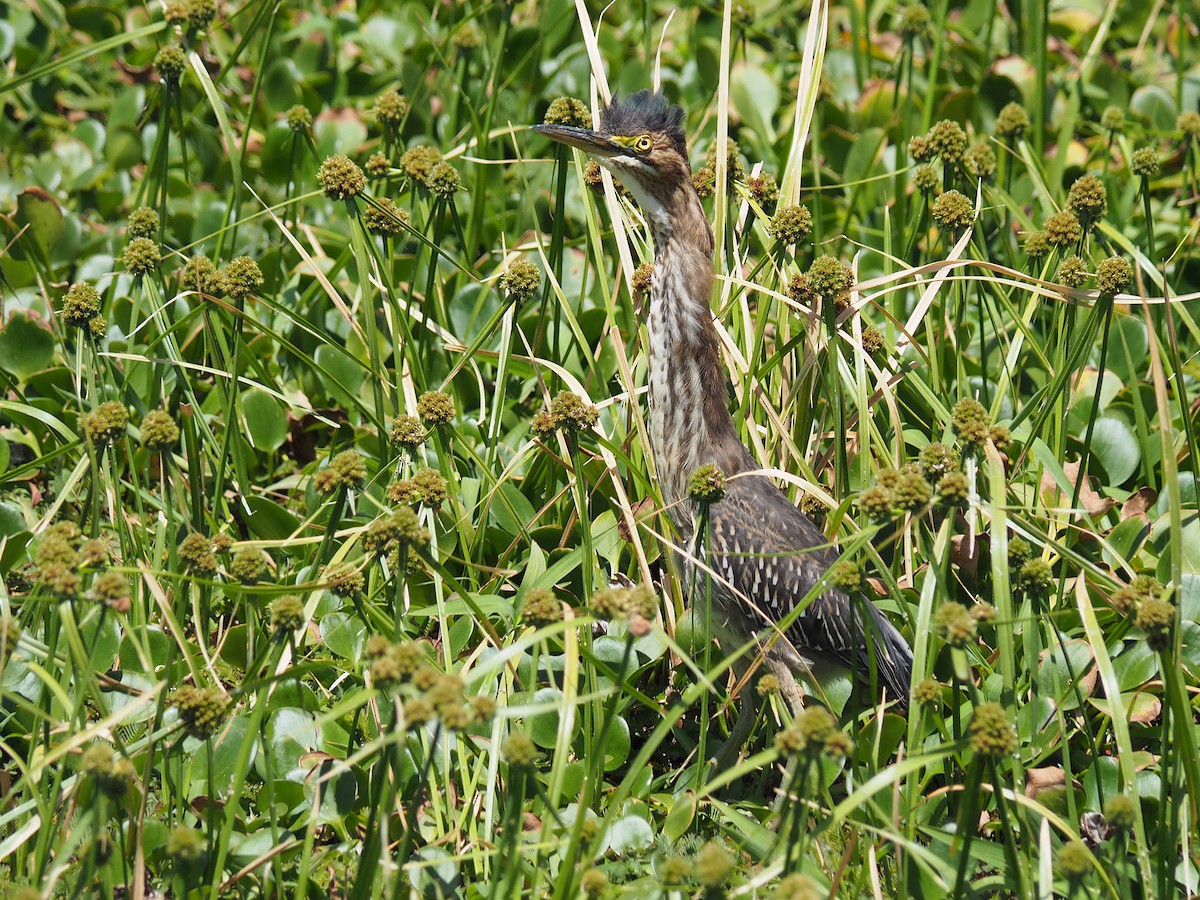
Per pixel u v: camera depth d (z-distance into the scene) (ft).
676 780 32.73
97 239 47.01
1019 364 42.19
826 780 30.19
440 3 59.93
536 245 41.55
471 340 42.39
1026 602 33.55
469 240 44.93
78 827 22.59
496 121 52.95
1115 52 62.59
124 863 25.11
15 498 39.45
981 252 41.19
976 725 22.36
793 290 35.17
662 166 34.94
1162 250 47.57
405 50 57.62
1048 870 24.57
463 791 29.25
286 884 27.35
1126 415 41.27
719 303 38.83
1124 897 25.34
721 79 38.78
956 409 30.17
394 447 36.73
